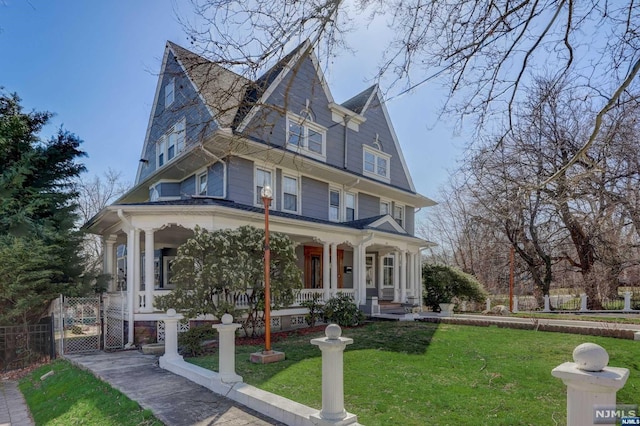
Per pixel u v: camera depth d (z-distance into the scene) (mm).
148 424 4785
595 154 11336
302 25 4145
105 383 6723
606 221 16000
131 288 10547
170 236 14812
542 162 14039
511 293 18500
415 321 13039
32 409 6902
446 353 7727
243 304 11219
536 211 18531
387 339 9406
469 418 4402
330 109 17219
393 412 4633
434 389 5430
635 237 17438
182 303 9258
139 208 10492
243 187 13766
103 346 10516
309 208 16062
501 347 8258
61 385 7566
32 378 9031
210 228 10883
